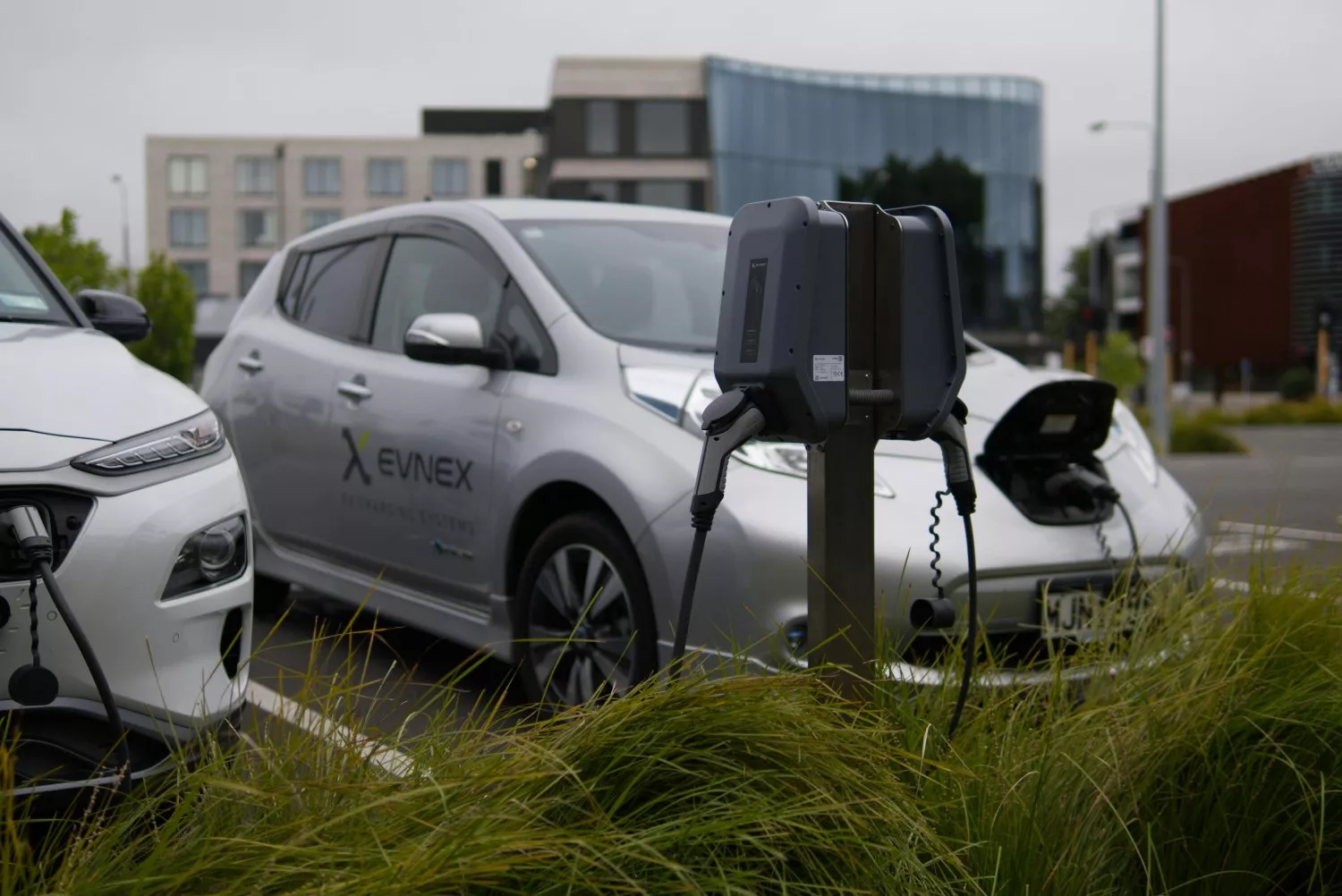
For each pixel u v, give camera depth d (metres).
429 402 4.52
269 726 2.42
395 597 4.72
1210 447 22.94
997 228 55.88
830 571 2.62
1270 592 3.21
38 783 2.49
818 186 54.41
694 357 4.09
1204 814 2.70
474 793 2.00
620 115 57.22
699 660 2.44
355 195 83.25
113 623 2.72
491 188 83.12
